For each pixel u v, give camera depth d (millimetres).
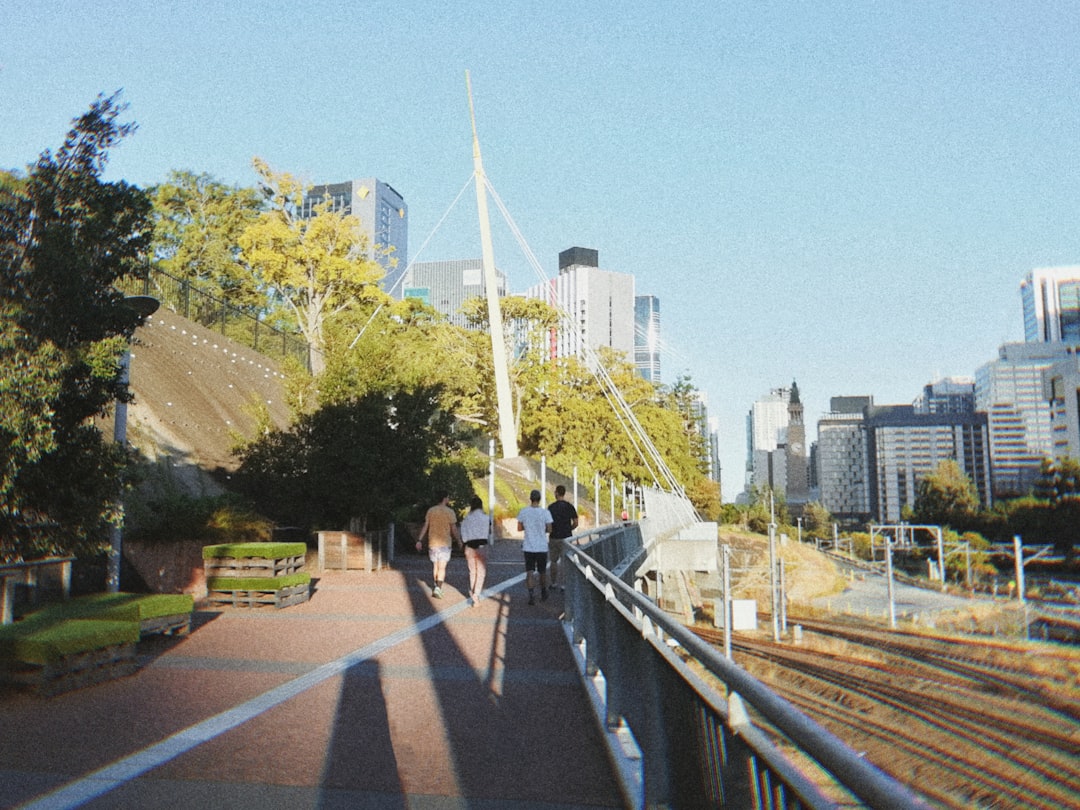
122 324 10672
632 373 85375
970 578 87312
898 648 50531
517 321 77562
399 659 9477
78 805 4809
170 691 7793
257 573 14258
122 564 15719
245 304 58062
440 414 23672
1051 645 53188
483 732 6535
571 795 5152
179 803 4887
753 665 40062
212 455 26484
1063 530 111188
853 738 29906
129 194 10578
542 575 15242
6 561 10125
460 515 32812
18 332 9211
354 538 21688
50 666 7520
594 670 8234
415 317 67688
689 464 85875
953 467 136125
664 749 4539
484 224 74562
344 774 5484
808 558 99438
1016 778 26359
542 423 74250
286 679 8359
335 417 22328
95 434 10695
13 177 9984
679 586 54312
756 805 2785
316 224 52875
